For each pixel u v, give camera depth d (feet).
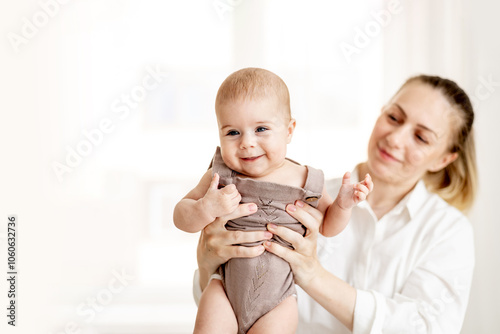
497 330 6.97
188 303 8.91
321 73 8.37
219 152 3.69
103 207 8.87
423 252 4.42
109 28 8.68
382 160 4.41
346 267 4.57
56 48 8.64
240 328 3.53
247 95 3.33
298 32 8.40
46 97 8.66
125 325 8.78
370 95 8.26
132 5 8.66
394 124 4.42
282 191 3.46
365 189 3.40
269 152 3.41
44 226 8.76
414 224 4.55
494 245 6.99
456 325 4.10
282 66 8.41
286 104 3.49
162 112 8.80
